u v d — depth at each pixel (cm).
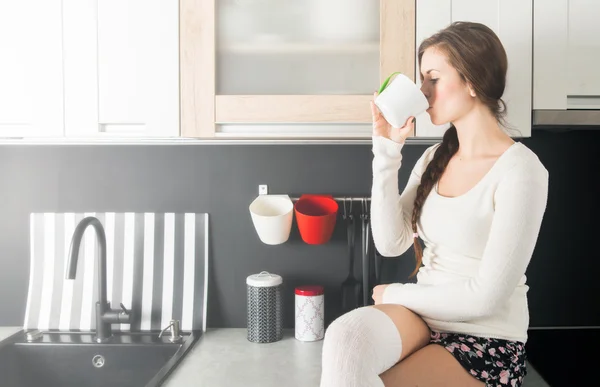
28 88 157
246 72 159
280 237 180
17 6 156
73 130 158
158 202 195
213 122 157
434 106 135
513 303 129
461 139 136
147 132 157
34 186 195
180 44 156
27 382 181
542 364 166
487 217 126
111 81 157
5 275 197
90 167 194
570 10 154
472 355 119
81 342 181
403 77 133
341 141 177
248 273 195
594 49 154
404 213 150
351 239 190
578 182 193
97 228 182
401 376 114
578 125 157
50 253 195
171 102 157
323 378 109
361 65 158
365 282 189
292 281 195
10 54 157
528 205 119
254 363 162
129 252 194
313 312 181
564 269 194
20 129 158
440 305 122
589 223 193
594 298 195
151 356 178
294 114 156
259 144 193
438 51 132
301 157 193
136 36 156
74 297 194
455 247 130
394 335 114
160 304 193
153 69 156
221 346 177
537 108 155
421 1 153
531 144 192
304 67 158
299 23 158
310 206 188
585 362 167
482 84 129
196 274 193
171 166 194
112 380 179
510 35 154
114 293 193
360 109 155
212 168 194
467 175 132
